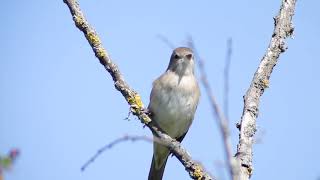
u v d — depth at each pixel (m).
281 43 9.46
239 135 8.59
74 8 9.98
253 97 8.96
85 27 9.91
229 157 5.14
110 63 9.99
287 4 9.80
